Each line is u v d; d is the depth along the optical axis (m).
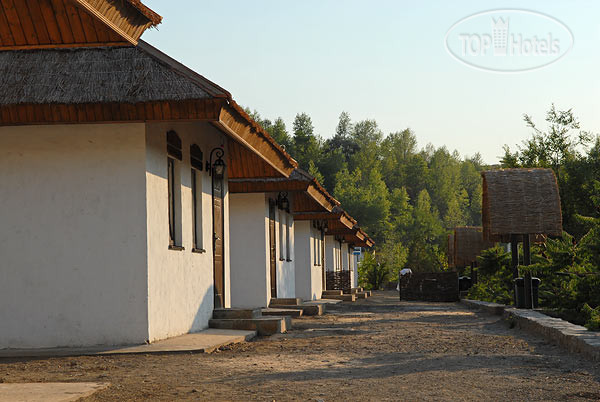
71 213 10.63
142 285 10.52
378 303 30.55
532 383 7.32
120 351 9.81
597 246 14.68
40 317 10.59
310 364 8.84
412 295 34.56
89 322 10.53
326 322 16.91
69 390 6.64
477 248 34.16
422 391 6.84
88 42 10.32
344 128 160.12
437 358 9.51
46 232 10.66
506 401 6.35
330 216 26.30
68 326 10.55
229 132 11.37
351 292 38.78
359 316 19.62
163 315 11.16
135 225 10.55
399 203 130.62
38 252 10.65
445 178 159.12
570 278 15.67
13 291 10.65
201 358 9.44
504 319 17.30
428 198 141.75
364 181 134.62
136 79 9.97
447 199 156.62
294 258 25.72
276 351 10.38
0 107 9.76
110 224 10.58
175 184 12.26
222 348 10.64
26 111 9.78
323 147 136.88
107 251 10.57
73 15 9.94
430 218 127.19
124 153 10.60
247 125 12.04
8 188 10.73
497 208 17.89
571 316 15.12
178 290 11.94
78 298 10.57
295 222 27.17
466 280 36.84
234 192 18.97
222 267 15.00
